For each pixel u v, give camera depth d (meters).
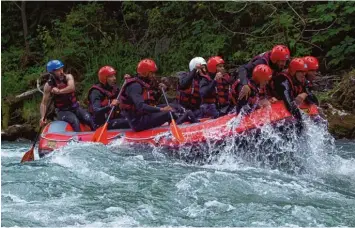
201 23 17.00
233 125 9.12
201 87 10.45
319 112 9.84
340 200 7.21
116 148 9.54
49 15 20.25
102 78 10.41
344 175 8.80
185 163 9.22
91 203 6.96
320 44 15.66
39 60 19.05
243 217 6.54
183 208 6.82
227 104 10.54
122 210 6.73
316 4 16.22
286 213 6.65
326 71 15.04
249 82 8.99
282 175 8.45
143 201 7.03
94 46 17.89
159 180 7.91
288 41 15.27
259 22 16.48
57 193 7.34
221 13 17.20
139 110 9.47
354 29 15.27
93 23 18.66
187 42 16.91
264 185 7.73
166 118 9.62
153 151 9.40
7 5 20.31
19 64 18.95
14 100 15.43
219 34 16.72
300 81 9.12
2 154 11.43
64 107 10.69
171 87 14.57
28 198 7.15
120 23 19.50
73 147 9.51
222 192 7.38
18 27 20.48
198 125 9.41
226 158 9.09
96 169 8.42
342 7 15.31
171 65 16.75
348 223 6.38
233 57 15.88
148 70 9.62
